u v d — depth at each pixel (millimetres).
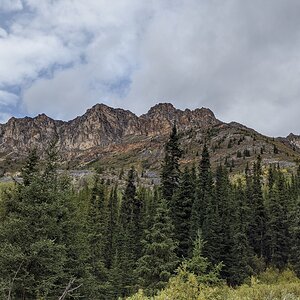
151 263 27172
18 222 21453
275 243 51906
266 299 10750
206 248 37000
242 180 132000
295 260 48719
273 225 53625
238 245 43156
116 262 42500
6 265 20609
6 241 21719
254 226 55969
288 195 66250
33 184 23391
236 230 45719
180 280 10742
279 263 50156
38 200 23422
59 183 27453
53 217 23641
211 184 50344
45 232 22719
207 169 49500
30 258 20781
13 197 23719
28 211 22766
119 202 87562
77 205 29656
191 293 10422
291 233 51094
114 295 38688
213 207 44938
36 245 20594
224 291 11445
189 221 36906
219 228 39844
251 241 55344
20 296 20828
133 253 46938
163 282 25156
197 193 45719
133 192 56094
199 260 20438
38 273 21609
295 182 95250
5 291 18016
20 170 25875
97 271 37312
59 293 23391
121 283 39750
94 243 39406
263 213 56906
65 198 26078
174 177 38062
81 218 30094
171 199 37312
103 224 51625
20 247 20953
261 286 12609
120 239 51656
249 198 61531
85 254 28344
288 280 42281
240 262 39469
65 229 25984
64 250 23625
